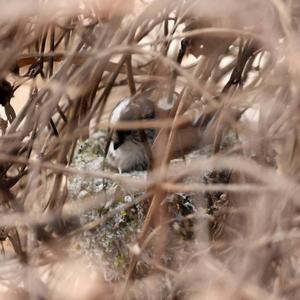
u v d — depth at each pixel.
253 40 3.54
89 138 4.56
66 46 3.84
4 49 3.38
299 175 3.04
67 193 3.97
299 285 2.95
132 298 3.76
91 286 4.00
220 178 3.80
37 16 3.51
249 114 3.94
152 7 3.55
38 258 3.70
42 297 3.53
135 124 3.46
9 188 3.72
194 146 4.02
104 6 3.55
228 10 3.25
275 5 3.04
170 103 4.05
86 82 3.56
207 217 3.63
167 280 3.71
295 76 2.94
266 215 2.91
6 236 3.75
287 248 2.92
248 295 2.97
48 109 3.50
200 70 3.72
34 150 3.92
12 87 3.83
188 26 3.59
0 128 4.04
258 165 3.18
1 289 4.00
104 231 4.05
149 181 3.45
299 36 3.09
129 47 3.27
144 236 3.44
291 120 3.08
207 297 3.06
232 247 3.35
